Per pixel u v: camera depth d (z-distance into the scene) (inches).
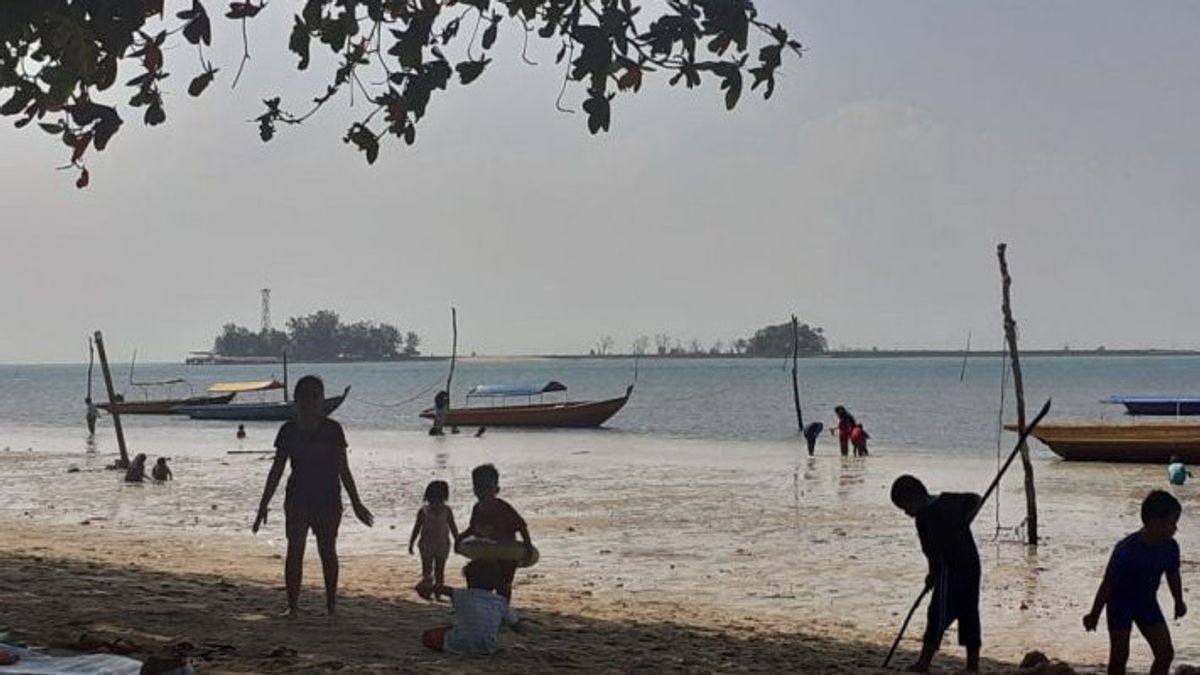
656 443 1935.3
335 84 305.6
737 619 543.8
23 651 323.0
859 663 425.4
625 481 1257.4
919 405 3700.8
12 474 1353.3
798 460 1560.0
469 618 379.9
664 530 882.8
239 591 508.4
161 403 3085.6
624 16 265.0
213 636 383.9
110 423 2810.0
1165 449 1466.5
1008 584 669.3
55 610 417.7
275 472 422.9
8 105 256.2
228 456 1636.3
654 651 422.3
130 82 266.1
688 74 268.2
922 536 398.6
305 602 480.7
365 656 362.9
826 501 1066.7
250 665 339.9
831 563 731.4
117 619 403.9
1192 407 1631.4
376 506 1031.0
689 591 637.3
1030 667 421.7
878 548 791.1
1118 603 366.6
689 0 262.2
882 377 7485.2
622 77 268.2
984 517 963.3
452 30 289.6
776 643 470.3
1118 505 1047.6
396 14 289.6
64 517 953.5
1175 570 365.4
